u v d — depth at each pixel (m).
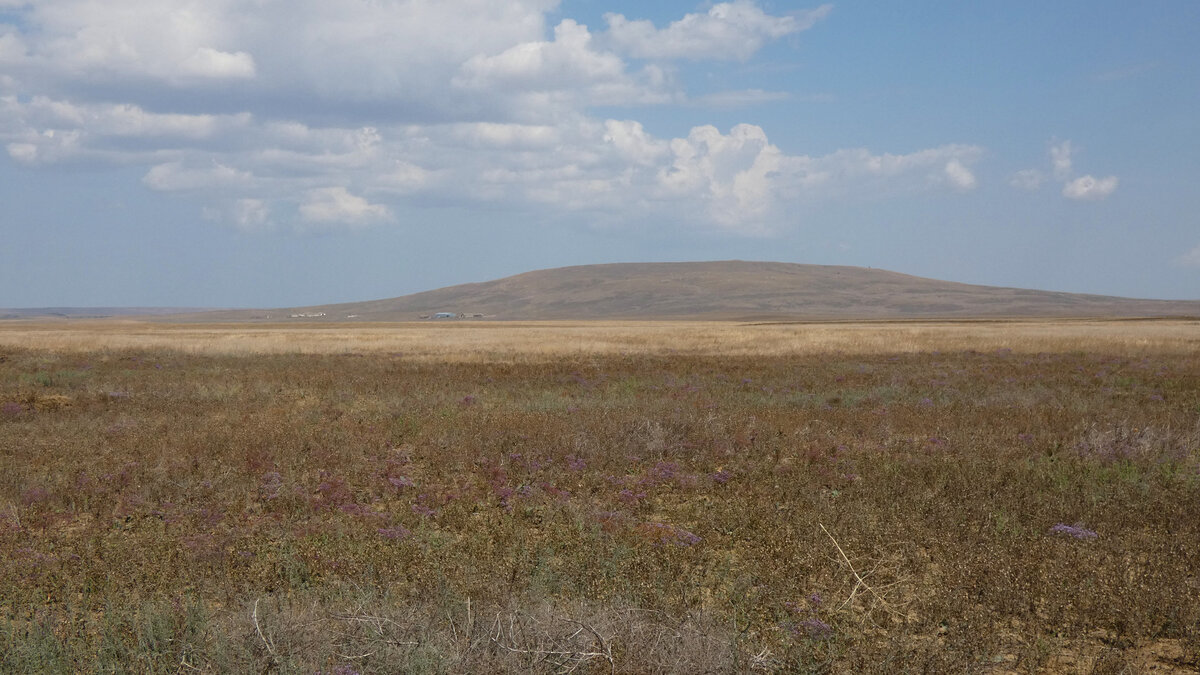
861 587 6.75
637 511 9.61
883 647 5.36
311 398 21.69
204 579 6.76
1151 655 5.61
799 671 4.95
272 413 18.22
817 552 7.41
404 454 12.98
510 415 17.06
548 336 63.56
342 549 7.56
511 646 5.02
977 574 6.80
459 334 71.62
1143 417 16.70
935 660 5.12
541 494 10.20
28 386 25.78
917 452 13.09
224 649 5.02
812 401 20.50
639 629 5.12
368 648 5.06
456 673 4.79
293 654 4.94
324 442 13.78
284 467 11.77
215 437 14.08
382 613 5.50
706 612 5.77
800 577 6.89
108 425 16.47
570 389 23.83
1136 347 44.19
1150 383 25.41
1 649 5.23
